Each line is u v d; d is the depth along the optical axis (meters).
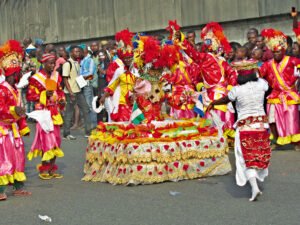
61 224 6.73
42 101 9.12
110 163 8.85
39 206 7.62
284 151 11.22
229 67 10.85
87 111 14.40
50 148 9.20
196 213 6.96
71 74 14.15
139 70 9.29
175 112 10.84
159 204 7.45
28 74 9.25
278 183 8.43
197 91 11.14
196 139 8.91
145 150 8.52
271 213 6.85
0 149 7.88
